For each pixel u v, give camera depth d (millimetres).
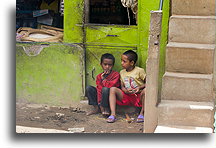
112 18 6430
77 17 5035
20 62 5250
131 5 4973
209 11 4527
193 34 4430
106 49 5066
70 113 5074
